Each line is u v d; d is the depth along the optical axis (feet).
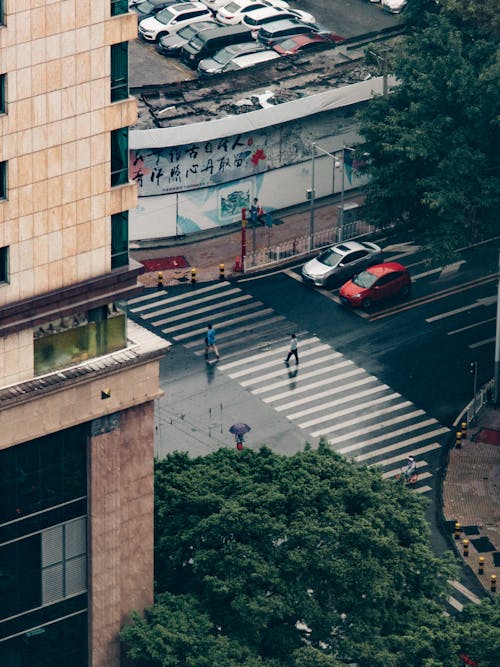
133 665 299.99
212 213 434.71
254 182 437.58
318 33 487.61
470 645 292.61
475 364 378.53
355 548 294.05
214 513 298.56
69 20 255.09
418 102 401.29
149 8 500.33
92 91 261.44
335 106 438.40
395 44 430.61
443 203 394.11
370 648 290.56
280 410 379.96
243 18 494.18
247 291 416.46
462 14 409.49
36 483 279.69
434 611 299.79
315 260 419.95
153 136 417.69
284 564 293.64
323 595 295.48
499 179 401.29
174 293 414.41
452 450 373.20
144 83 468.75
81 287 270.67
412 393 386.93
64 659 295.89
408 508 308.40
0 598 284.82
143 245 429.38
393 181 403.95
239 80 448.65
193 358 393.50
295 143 438.81
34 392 270.46
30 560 284.61
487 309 412.16
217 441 370.12
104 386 278.26
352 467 308.19
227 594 292.81
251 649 291.17
